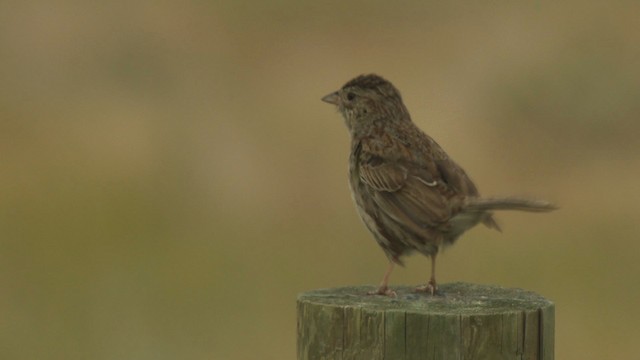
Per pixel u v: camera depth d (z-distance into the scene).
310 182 19.12
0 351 14.83
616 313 15.54
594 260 16.62
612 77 24.02
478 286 8.27
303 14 28.33
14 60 25.38
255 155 19.77
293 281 16.17
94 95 23.44
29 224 17.23
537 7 27.94
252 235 17.47
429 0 28.52
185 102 22.80
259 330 15.23
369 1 28.27
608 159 22.36
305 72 25.36
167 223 17.66
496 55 25.48
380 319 7.02
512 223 17.39
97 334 15.01
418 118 21.89
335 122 21.27
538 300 7.55
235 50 26.59
